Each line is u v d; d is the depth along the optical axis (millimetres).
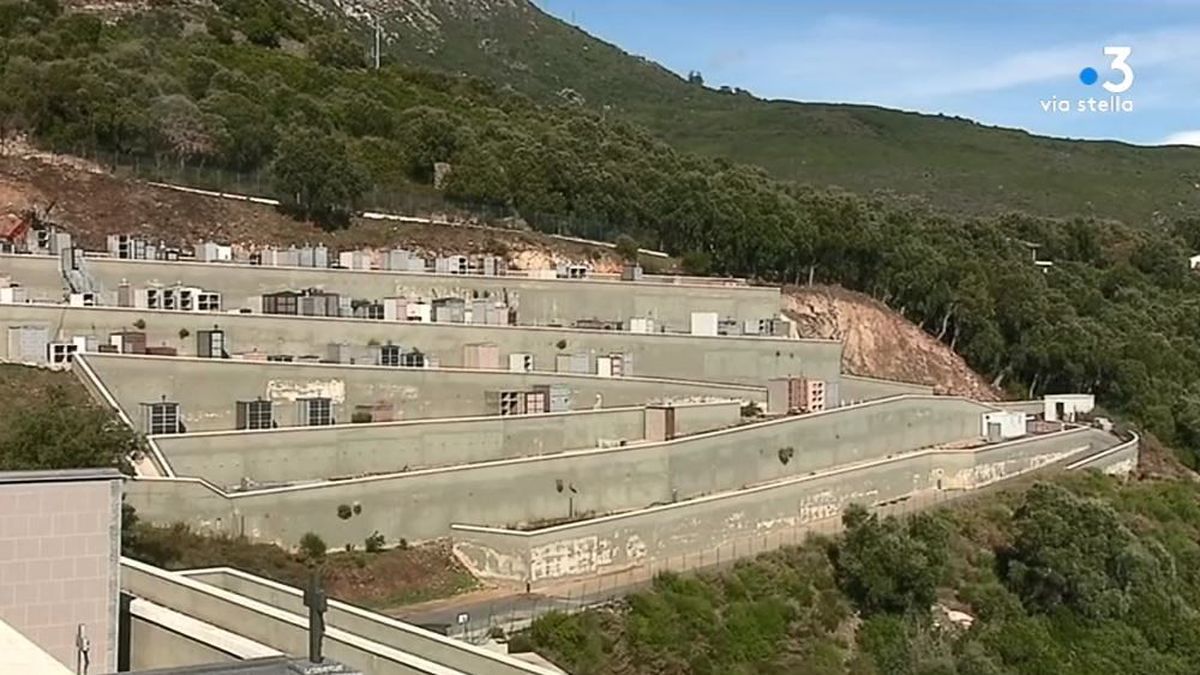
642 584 55125
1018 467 89125
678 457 65938
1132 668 65750
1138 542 74250
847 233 116188
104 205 86062
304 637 25141
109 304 67000
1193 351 127500
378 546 53188
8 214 82062
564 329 77312
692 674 51125
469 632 46969
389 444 58562
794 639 56781
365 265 84125
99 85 95375
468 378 66750
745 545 64062
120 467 47469
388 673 24328
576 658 47625
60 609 24203
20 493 23922
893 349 111438
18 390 55312
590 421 66625
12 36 109062
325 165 93750
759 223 110938
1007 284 120438
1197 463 110750
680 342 81625
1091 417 109250
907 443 85875
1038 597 69062
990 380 117438
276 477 54844
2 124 91500
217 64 115438
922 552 63844
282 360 63594
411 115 113938
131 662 25469
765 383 82938
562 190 108750
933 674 58500
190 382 59250
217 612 27438
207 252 80688
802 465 75125
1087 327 119688
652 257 107500
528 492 58844
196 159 97062
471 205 104625
